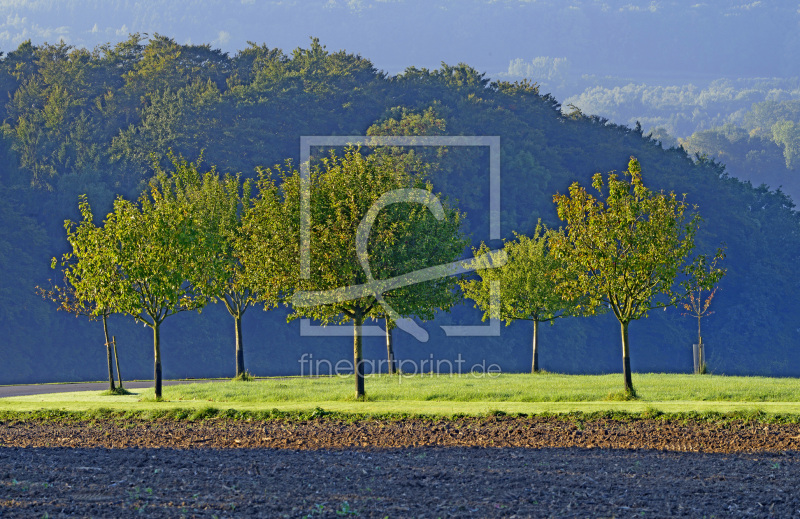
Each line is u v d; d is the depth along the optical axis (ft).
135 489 91.91
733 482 97.14
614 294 182.91
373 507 84.99
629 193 183.93
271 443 126.93
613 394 179.22
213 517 80.38
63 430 143.74
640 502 87.61
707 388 195.52
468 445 123.44
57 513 81.76
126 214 189.88
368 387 207.10
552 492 91.97
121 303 188.55
